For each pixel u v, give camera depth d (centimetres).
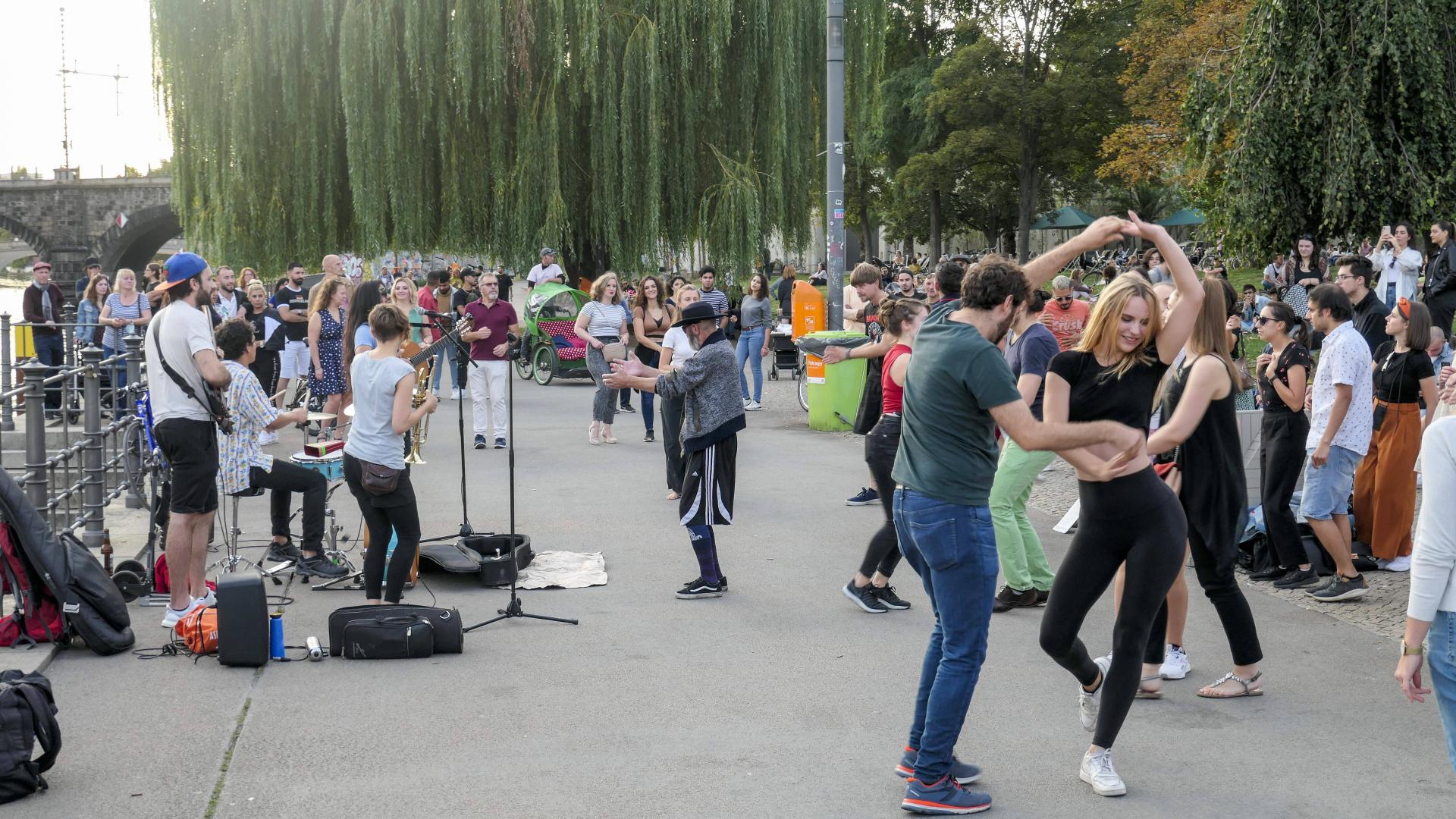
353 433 636
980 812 412
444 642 596
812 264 3953
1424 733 485
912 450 422
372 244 2148
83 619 586
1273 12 1683
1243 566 753
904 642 618
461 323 761
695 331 697
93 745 475
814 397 1461
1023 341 661
